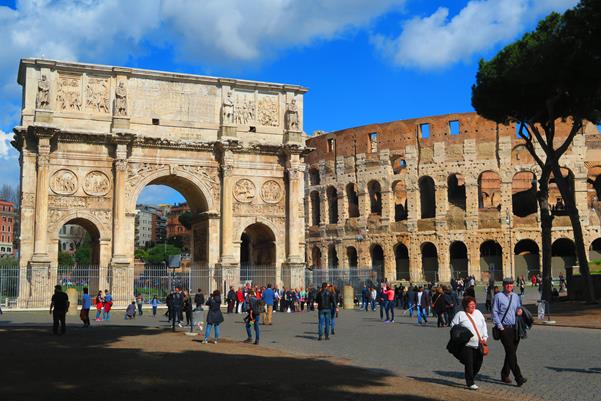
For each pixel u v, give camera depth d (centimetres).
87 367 2077
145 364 2166
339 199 10706
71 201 5703
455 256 10256
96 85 5866
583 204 9138
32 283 5394
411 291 4909
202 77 6203
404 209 11088
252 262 6969
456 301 4378
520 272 9406
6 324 4081
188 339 3158
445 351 2641
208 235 6166
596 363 2183
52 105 5684
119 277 5681
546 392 1706
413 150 9969
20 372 1958
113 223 5750
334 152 10900
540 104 4966
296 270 6309
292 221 6366
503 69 4875
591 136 9238
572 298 5347
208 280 6072
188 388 1697
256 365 2175
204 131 6194
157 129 6028
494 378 1920
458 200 10100
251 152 6347
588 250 9088
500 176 9412
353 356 2502
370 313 5359
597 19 4091
